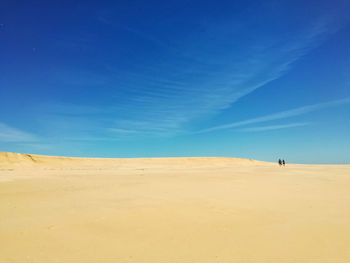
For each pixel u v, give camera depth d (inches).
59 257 146.5
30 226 203.8
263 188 424.8
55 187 429.7
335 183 506.9
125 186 446.0
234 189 409.7
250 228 201.8
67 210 257.6
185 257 147.6
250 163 2317.9
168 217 233.3
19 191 381.4
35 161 1638.8
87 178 593.6
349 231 193.2
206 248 161.0
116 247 162.4
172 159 2217.0
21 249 157.4
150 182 509.0
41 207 271.4
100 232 191.2
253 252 154.9
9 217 230.4
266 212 253.1
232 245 166.1
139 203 292.8
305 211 257.9
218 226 207.0
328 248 160.6
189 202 299.1
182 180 547.5
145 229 198.7
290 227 204.1
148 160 2098.9
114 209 262.5
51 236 181.5
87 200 311.9
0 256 146.3
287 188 428.8
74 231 192.9
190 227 204.2
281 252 154.6
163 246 164.4
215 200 312.3
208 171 876.0
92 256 148.4
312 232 191.8
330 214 245.6
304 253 152.9
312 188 430.3
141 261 142.2
